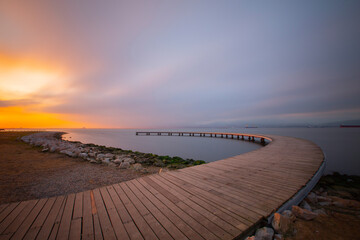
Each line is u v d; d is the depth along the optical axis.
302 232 2.40
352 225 2.61
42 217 2.46
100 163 8.01
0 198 4.08
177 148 21.06
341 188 5.66
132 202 2.91
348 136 42.91
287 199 3.03
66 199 3.04
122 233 2.09
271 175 4.49
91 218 2.43
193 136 48.94
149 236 2.03
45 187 4.87
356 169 10.45
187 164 9.42
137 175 6.12
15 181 5.33
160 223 2.30
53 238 2.01
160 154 16.30
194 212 2.58
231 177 4.31
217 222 2.31
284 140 14.99
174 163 9.62
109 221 2.36
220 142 29.28
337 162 12.62
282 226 2.36
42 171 6.54
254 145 24.19
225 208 2.70
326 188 5.57
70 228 2.20
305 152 8.35
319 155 7.50
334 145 24.11
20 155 9.83
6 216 2.49
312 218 2.74
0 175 5.92
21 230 2.16
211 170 4.98
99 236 2.04
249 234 2.23
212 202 2.91
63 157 9.34
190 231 2.12
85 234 2.08
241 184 3.79
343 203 3.57
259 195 3.20
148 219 2.39
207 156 15.19
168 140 35.12
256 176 4.40
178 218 2.41
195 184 3.78
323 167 6.02
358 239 2.22
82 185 5.05
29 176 5.88
